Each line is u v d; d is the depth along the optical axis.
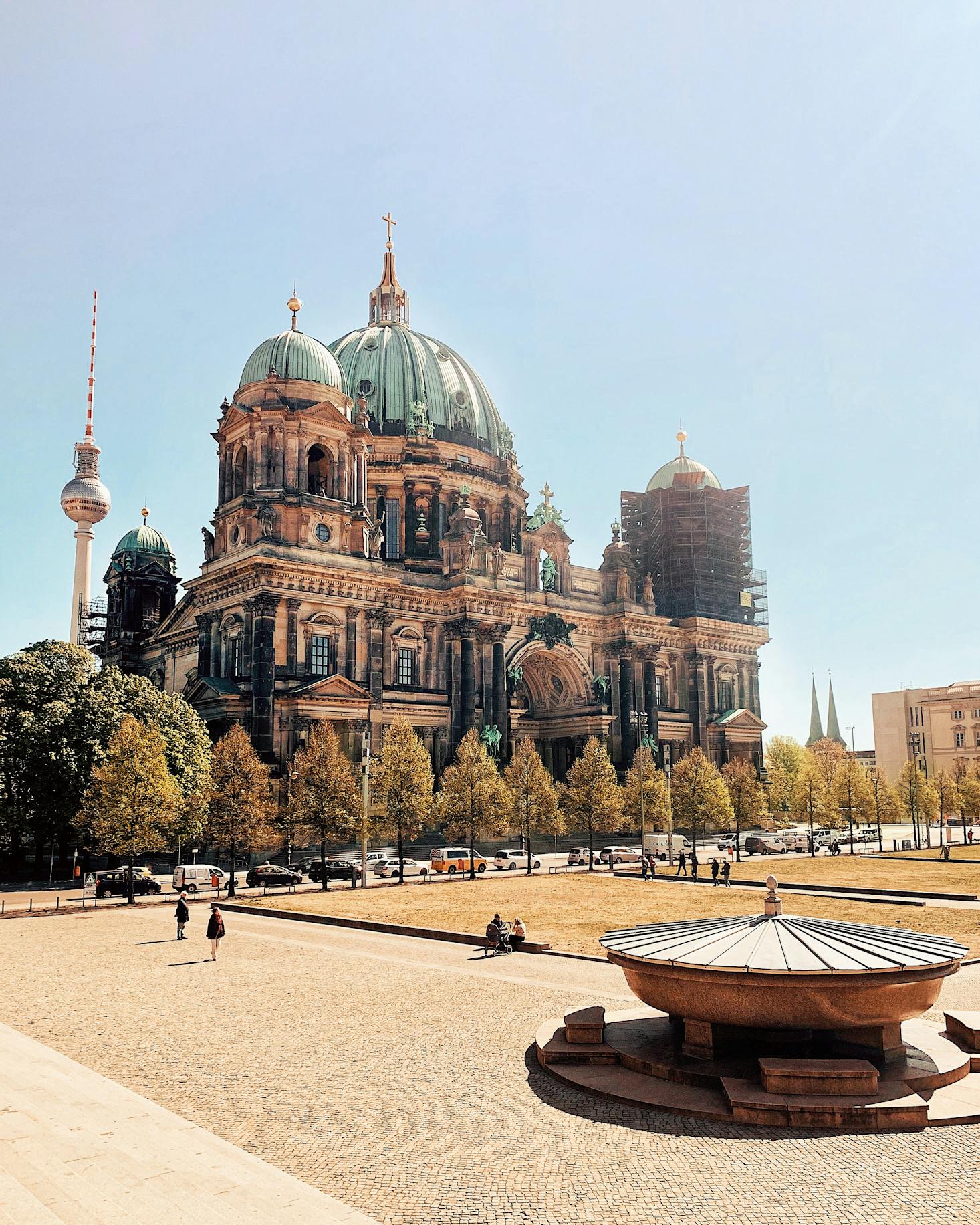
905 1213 15.54
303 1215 15.02
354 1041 26.62
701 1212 15.57
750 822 113.12
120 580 142.75
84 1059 25.00
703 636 139.12
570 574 128.88
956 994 32.19
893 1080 21.33
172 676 121.94
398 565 120.00
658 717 132.75
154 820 66.88
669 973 22.70
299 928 51.53
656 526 148.38
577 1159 17.84
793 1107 19.56
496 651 114.56
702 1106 20.33
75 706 80.50
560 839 114.88
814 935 24.28
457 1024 28.55
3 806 75.88
